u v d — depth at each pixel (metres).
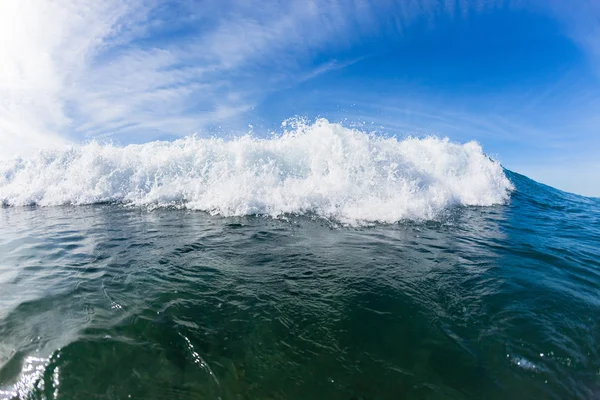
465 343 2.56
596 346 2.56
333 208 6.71
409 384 2.17
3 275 3.62
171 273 3.71
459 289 3.42
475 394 2.11
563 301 3.20
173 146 9.12
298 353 2.42
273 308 2.99
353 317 2.88
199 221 6.04
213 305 3.02
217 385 2.12
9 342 2.42
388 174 7.55
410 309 3.02
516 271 3.93
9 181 8.86
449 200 7.65
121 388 2.07
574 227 6.30
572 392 2.15
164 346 2.43
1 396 1.99
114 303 3.01
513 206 7.96
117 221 6.09
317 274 3.74
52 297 3.11
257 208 6.67
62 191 8.26
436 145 9.30
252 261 4.11
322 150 7.89
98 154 8.86
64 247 4.62
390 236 5.25
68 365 2.21
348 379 2.20
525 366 2.35
